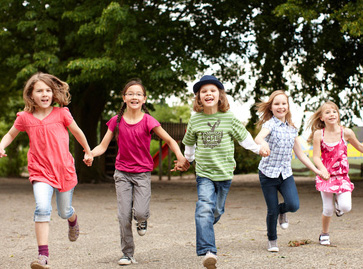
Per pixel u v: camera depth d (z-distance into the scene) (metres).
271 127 4.85
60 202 4.30
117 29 13.60
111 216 8.35
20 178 25.05
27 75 14.21
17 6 15.23
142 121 4.56
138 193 4.54
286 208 4.88
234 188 15.16
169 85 16.38
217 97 4.25
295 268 4.03
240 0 14.40
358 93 15.81
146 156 4.60
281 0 14.03
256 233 6.16
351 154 26.27
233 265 4.20
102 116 21.88
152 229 6.68
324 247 4.98
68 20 15.41
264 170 4.88
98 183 18.80
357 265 4.08
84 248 5.29
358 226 6.51
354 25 10.61
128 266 4.31
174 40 14.66
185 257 4.67
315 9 11.68
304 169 24.12
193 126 4.36
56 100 4.31
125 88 4.60
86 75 13.66
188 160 4.54
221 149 4.27
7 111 26.86
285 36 14.87
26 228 6.92
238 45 16.06
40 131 4.17
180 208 9.55
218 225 6.96
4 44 16.22
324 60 15.22
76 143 19.05
